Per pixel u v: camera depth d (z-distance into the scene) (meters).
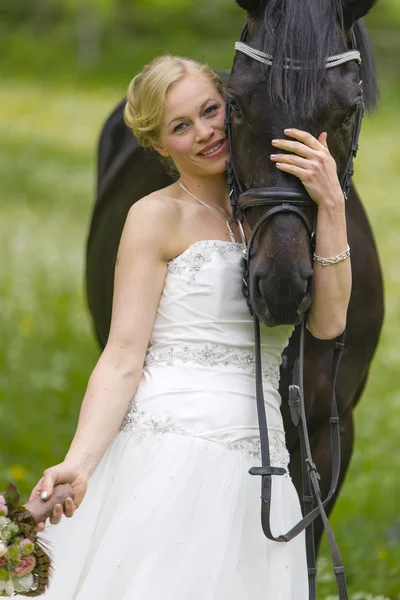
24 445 10.87
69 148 31.69
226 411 5.05
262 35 5.10
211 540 4.87
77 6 46.72
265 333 5.26
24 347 14.18
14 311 15.81
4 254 19.94
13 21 48.12
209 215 5.37
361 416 12.00
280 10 5.07
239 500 5.00
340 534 9.07
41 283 17.88
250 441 5.09
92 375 5.09
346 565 8.43
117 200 7.79
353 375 6.54
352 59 5.10
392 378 13.28
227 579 4.89
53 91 40.03
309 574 5.36
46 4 48.16
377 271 6.69
